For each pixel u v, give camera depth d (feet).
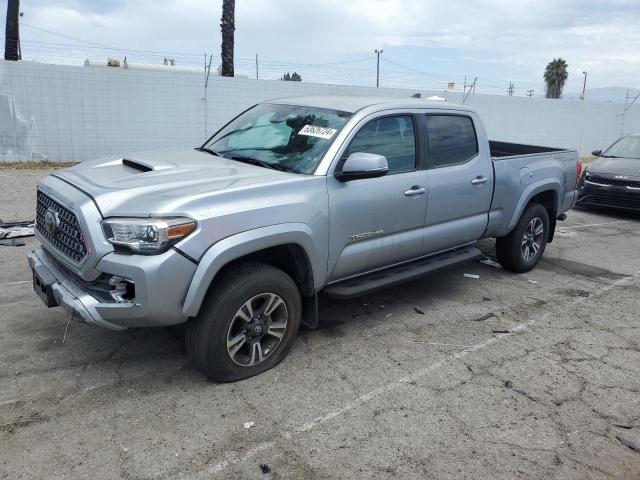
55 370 12.56
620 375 13.51
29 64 43.57
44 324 14.89
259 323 12.45
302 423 10.97
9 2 50.39
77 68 45.14
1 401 11.23
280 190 12.41
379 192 14.42
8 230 23.61
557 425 11.27
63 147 46.16
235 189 11.73
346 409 11.52
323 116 14.93
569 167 22.59
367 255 14.60
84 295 11.05
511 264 21.15
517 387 12.72
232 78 51.37
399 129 15.48
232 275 11.89
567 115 76.23
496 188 18.61
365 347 14.48
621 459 10.27
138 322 10.98
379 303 17.79
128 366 12.89
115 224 10.62
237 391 12.03
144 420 10.83
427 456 10.11
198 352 11.73
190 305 10.98
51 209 12.37
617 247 26.96
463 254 18.17
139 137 48.78
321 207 13.00
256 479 9.35
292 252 12.99
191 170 13.11
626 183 33.65
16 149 44.62
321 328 15.61
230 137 16.25
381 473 9.60
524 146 24.99
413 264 16.66
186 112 50.14
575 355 14.53
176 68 63.21
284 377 12.73
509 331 15.94
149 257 10.53
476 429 11.01
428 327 15.99
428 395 12.21
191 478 9.30
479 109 69.00
